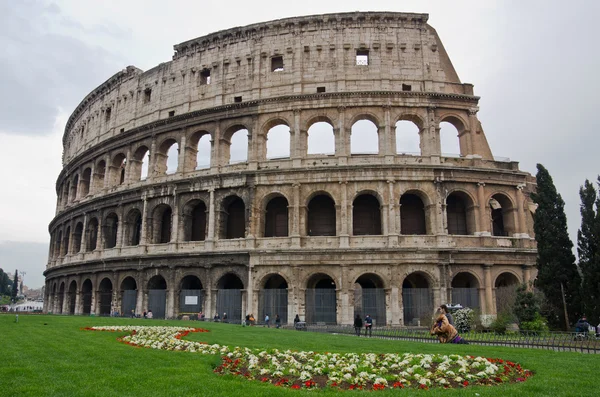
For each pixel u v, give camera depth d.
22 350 25.58
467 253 63.47
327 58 71.44
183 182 72.31
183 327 43.69
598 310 50.00
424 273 62.91
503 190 68.19
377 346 31.61
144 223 75.38
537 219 60.25
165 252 71.50
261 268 64.94
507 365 23.23
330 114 69.19
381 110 68.69
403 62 70.81
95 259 79.81
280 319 61.59
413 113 68.75
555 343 36.53
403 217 68.75
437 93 68.62
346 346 31.66
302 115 69.75
